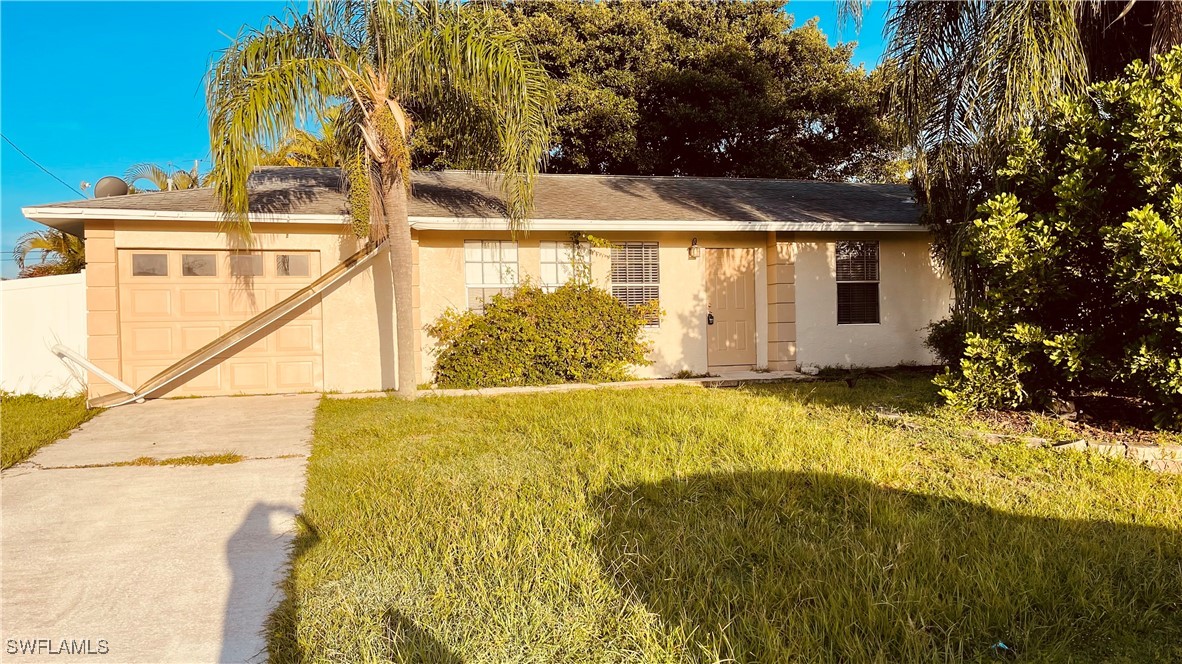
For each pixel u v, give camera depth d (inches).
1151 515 160.1
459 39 315.9
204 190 400.8
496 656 106.7
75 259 595.5
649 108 828.6
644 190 507.8
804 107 852.6
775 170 839.7
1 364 374.3
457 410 307.9
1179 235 205.8
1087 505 167.3
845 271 453.7
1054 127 256.5
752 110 805.9
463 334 391.2
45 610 127.3
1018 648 108.7
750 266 463.8
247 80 297.4
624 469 196.4
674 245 440.1
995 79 291.0
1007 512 161.9
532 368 391.2
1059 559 133.8
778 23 849.5
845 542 143.6
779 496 171.3
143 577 140.6
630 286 434.3
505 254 414.3
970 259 319.0
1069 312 258.1
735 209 454.6
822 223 427.8
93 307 348.8
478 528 155.4
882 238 457.4
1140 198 231.0
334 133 362.6
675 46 816.9
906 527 150.3
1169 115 210.5
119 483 205.6
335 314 384.5
